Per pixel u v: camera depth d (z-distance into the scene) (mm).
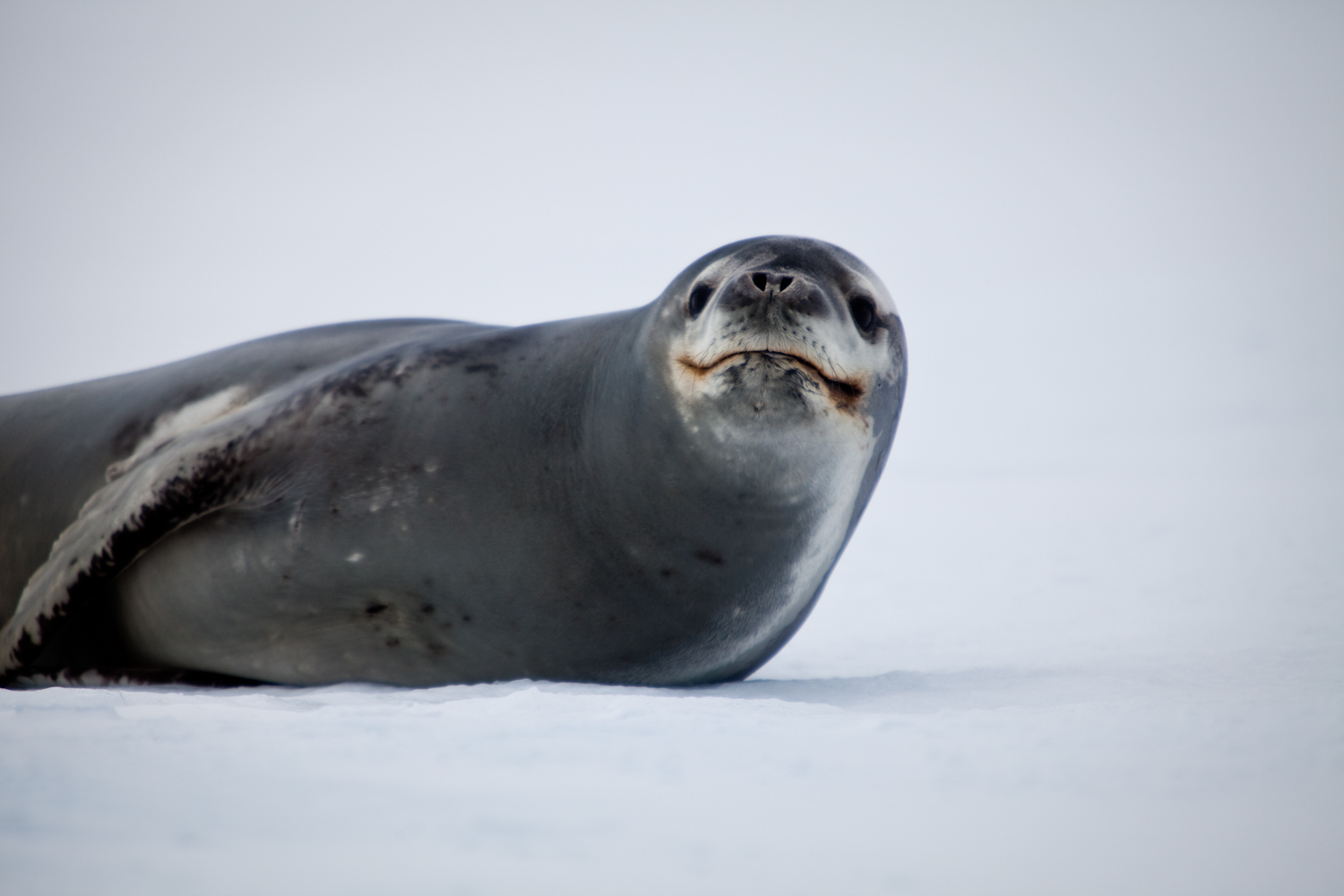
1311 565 31328
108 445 18172
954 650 20578
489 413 15438
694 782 7738
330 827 6477
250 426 15820
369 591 15086
